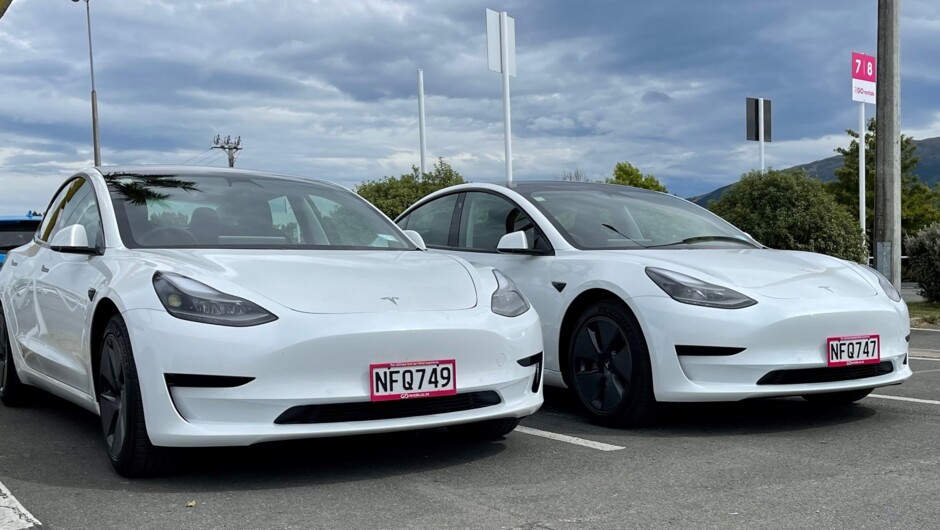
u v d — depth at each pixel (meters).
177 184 4.69
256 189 4.84
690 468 3.71
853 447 4.10
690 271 4.53
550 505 3.18
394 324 3.51
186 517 3.06
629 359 4.54
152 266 3.66
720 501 3.20
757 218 14.53
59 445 4.28
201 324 3.35
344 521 3.01
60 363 4.34
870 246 18.91
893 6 9.96
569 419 4.90
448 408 3.64
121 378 3.62
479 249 5.85
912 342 9.28
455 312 3.73
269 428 3.31
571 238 5.26
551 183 6.14
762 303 4.33
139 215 4.33
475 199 6.16
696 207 6.17
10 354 5.28
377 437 4.40
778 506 3.12
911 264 14.92
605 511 3.09
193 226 4.33
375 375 3.44
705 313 4.29
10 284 5.30
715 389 4.25
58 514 3.10
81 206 4.79
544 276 5.16
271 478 3.60
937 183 42.81
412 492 3.38
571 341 4.92
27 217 11.73
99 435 4.54
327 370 3.39
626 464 3.81
